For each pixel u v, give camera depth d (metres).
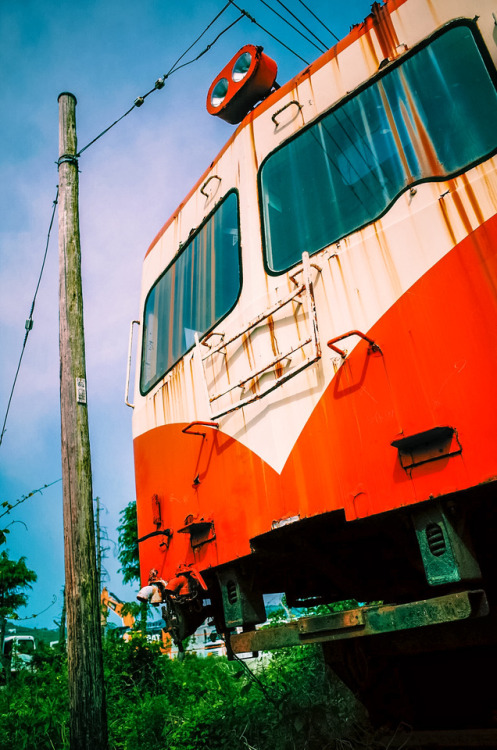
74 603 4.64
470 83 3.21
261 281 3.97
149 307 5.58
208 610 4.62
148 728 7.02
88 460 5.18
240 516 3.71
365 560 4.61
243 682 8.02
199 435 4.26
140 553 4.83
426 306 3.02
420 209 3.20
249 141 4.43
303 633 3.22
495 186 2.94
